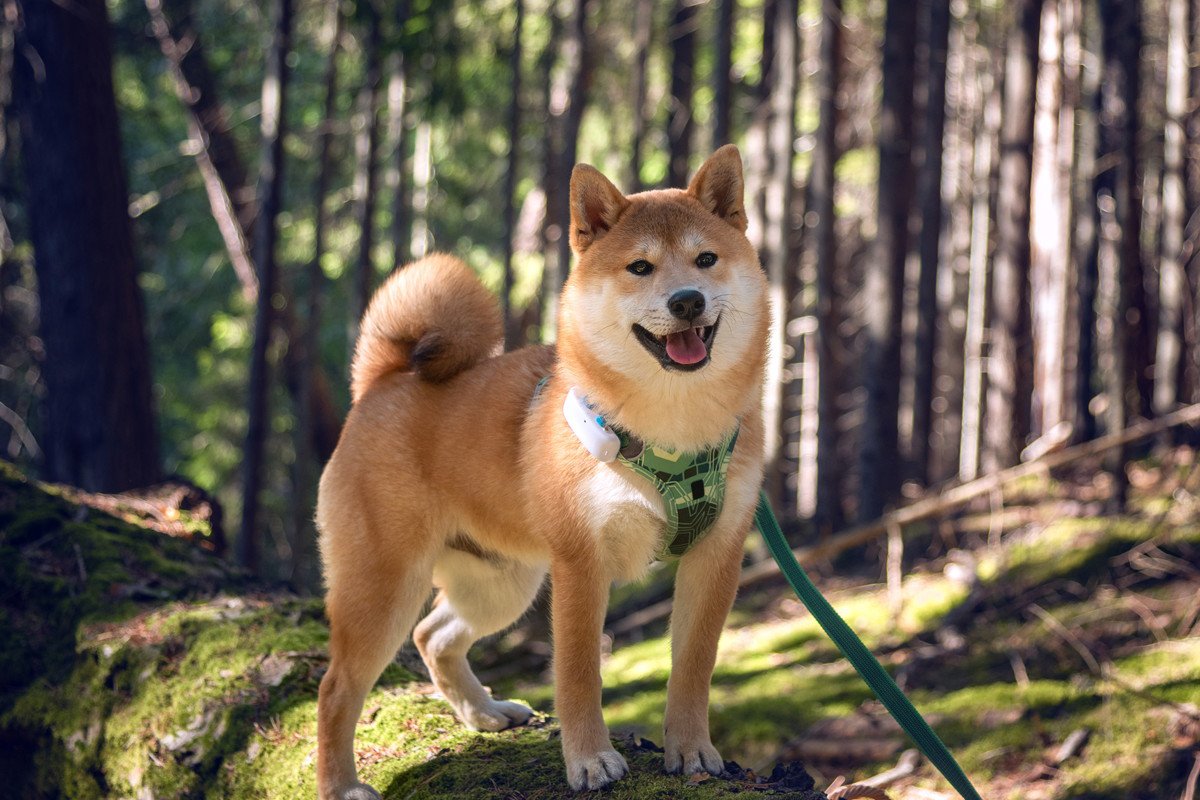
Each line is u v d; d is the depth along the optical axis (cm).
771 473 1197
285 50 1034
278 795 336
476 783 303
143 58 1234
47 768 405
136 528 507
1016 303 1160
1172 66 1246
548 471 293
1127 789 626
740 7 1512
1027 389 1191
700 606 300
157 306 1620
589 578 291
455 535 335
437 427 325
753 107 1384
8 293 1118
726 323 290
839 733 713
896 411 1123
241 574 491
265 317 1047
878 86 1517
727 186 320
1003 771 655
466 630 351
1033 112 1162
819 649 856
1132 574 839
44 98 860
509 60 1394
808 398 1550
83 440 872
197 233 1559
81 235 868
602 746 289
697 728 296
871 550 1072
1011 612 832
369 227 1165
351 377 372
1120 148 997
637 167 1393
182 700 384
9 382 1220
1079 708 689
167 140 1420
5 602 455
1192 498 925
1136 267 1144
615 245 299
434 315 340
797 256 1534
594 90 1631
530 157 1764
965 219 1691
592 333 292
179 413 1677
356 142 1577
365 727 357
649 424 284
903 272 1125
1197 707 664
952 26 1592
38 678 429
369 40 1173
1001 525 991
